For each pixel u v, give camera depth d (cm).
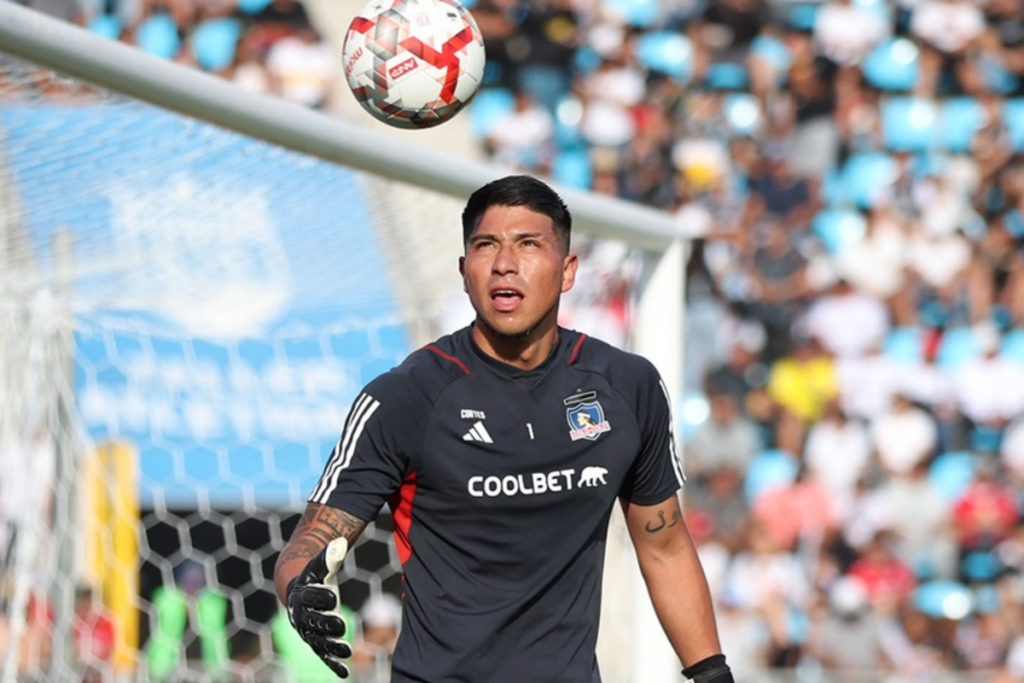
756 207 3997
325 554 980
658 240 1909
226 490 2516
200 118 1353
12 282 1898
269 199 1684
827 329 3831
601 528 1130
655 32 4134
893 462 3616
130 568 2216
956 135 4178
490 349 1108
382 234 1875
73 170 1498
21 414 1955
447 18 1234
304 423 2530
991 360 3816
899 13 4281
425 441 1083
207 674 2422
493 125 3981
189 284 2072
